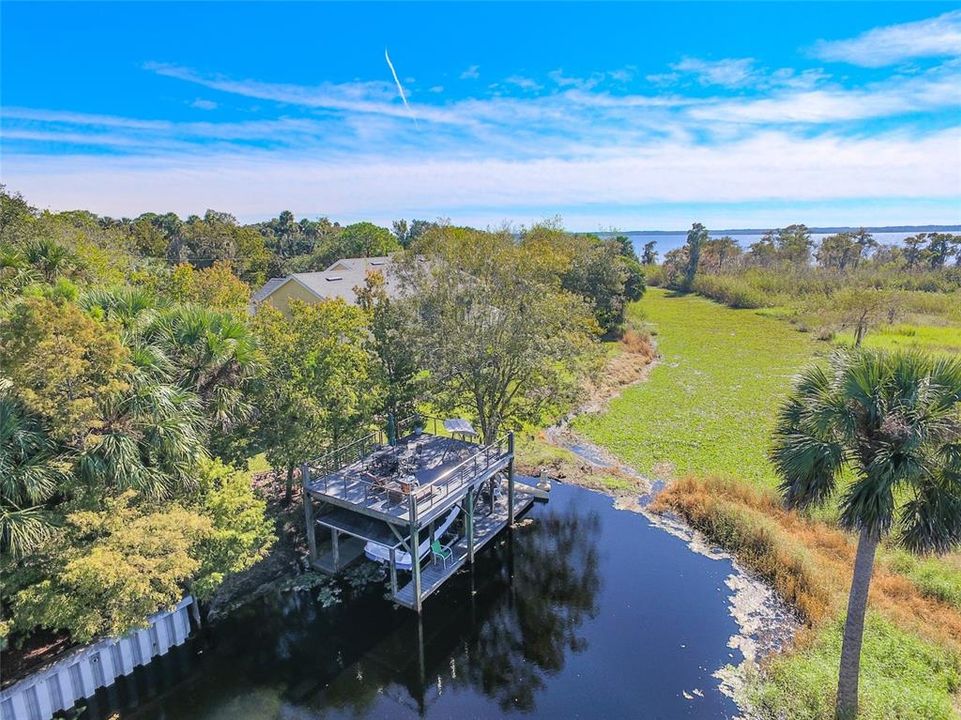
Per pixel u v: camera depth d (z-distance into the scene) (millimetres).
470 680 11844
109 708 10961
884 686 10469
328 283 34594
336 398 16094
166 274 26453
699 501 18141
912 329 43688
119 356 10328
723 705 10977
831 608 12914
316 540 16656
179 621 12391
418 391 18672
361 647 12789
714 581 14953
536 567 15805
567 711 11008
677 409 28672
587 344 19703
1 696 9789
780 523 16828
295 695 11430
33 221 26719
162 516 10555
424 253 26844
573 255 45531
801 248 74250
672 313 60250
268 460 16094
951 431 8102
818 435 9203
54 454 10164
